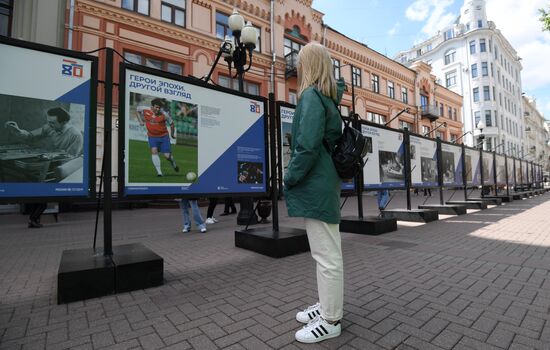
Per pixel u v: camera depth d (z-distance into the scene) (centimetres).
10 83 269
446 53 4981
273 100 485
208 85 408
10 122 268
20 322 225
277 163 493
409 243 496
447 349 183
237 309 247
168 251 470
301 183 198
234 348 187
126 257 312
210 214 802
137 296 278
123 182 328
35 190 277
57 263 408
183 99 382
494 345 186
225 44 706
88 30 1227
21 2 1110
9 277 343
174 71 1487
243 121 446
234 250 470
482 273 334
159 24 1406
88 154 305
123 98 330
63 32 1177
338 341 193
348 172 200
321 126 190
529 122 6750
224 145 421
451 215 853
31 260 425
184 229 659
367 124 642
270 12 1850
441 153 872
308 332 192
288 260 405
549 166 7506
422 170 807
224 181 419
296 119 207
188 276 340
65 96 294
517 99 5653
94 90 310
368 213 980
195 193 387
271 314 237
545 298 260
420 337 197
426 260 391
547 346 184
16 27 1105
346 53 2341
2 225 812
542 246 463
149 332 209
